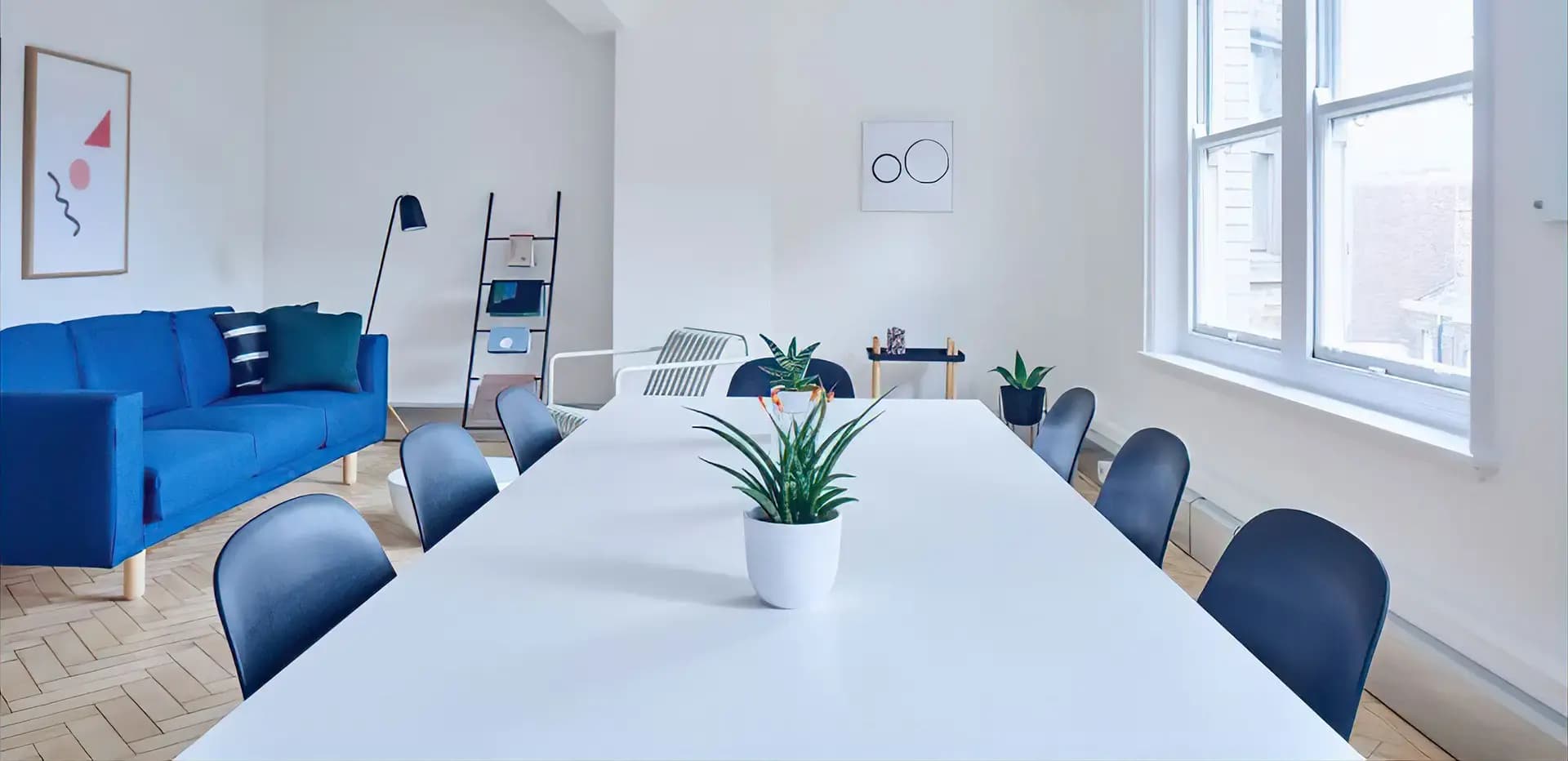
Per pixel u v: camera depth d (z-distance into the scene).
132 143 5.36
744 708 1.00
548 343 6.47
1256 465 3.57
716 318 5.85
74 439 3.15
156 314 4.70
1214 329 4.31
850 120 6.00
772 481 1.33
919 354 5.64
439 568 1.45
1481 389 2.30
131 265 5.37
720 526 1.68
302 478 5.21
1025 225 5.99
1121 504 2.08
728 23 5.74
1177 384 4.35
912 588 1.37
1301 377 3.42
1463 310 2.62
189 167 5.82
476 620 1.24
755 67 5.75
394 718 0.98
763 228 5.81
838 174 6.03
